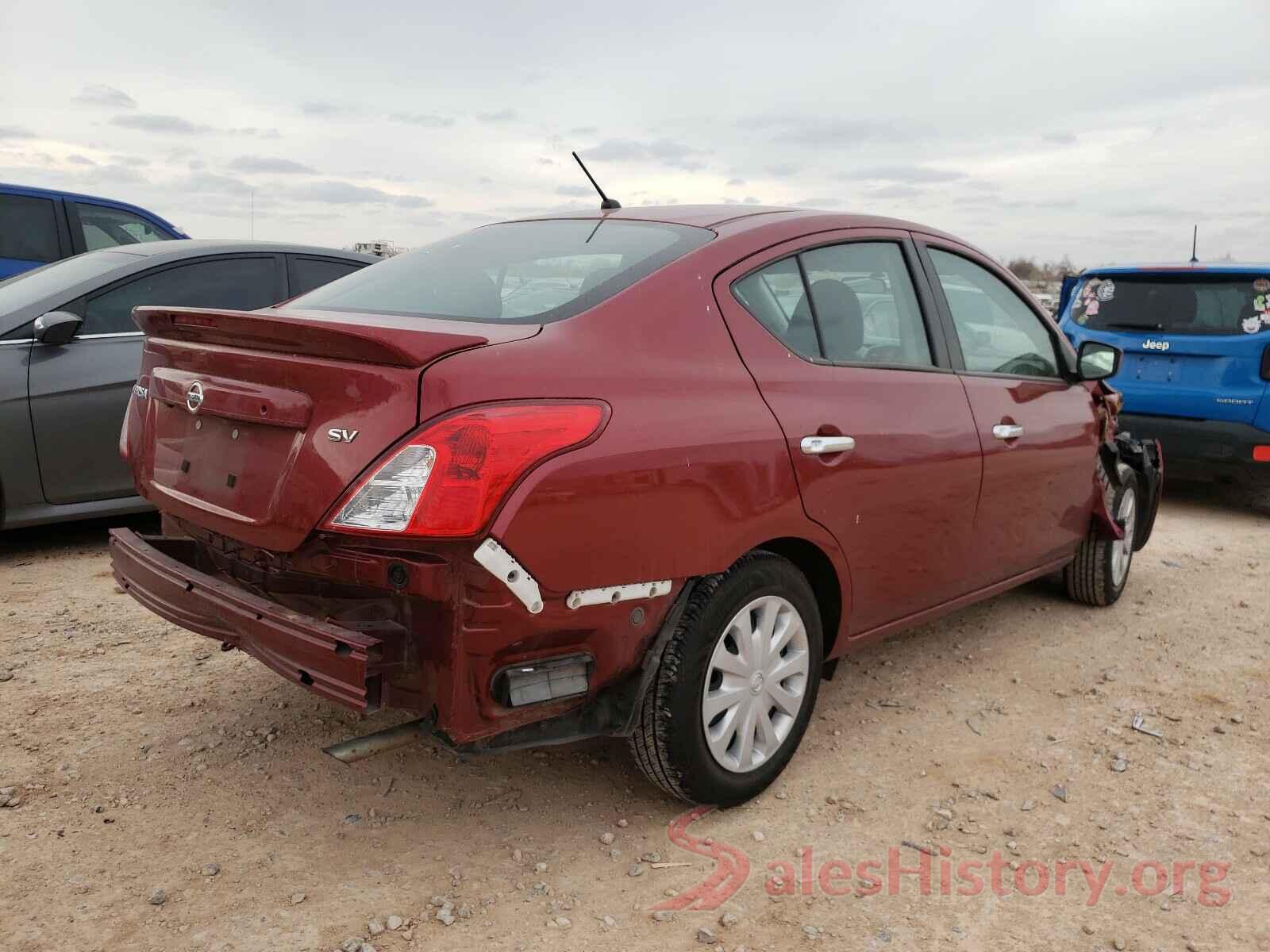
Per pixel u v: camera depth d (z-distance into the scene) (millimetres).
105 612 4398
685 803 2984
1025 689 4008
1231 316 7219
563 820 2895
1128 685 4094
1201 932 2494
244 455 2512
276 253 5988
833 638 3279
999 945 2424
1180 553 6414
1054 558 4570
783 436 2863
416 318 2756
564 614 2385
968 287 3979
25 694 3541
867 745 3459
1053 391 4336
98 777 3002
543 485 2281
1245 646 4613
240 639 2562
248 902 2451
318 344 2326
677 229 3131
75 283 5223
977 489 3721
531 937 2377
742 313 2955
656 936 2402
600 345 2580
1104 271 7871
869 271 3477
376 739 2326
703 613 2678
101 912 2391
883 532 3293
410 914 2438
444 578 2232
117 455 5172
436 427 2205
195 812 2846
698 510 2617
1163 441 7445
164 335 2928
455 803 2963
